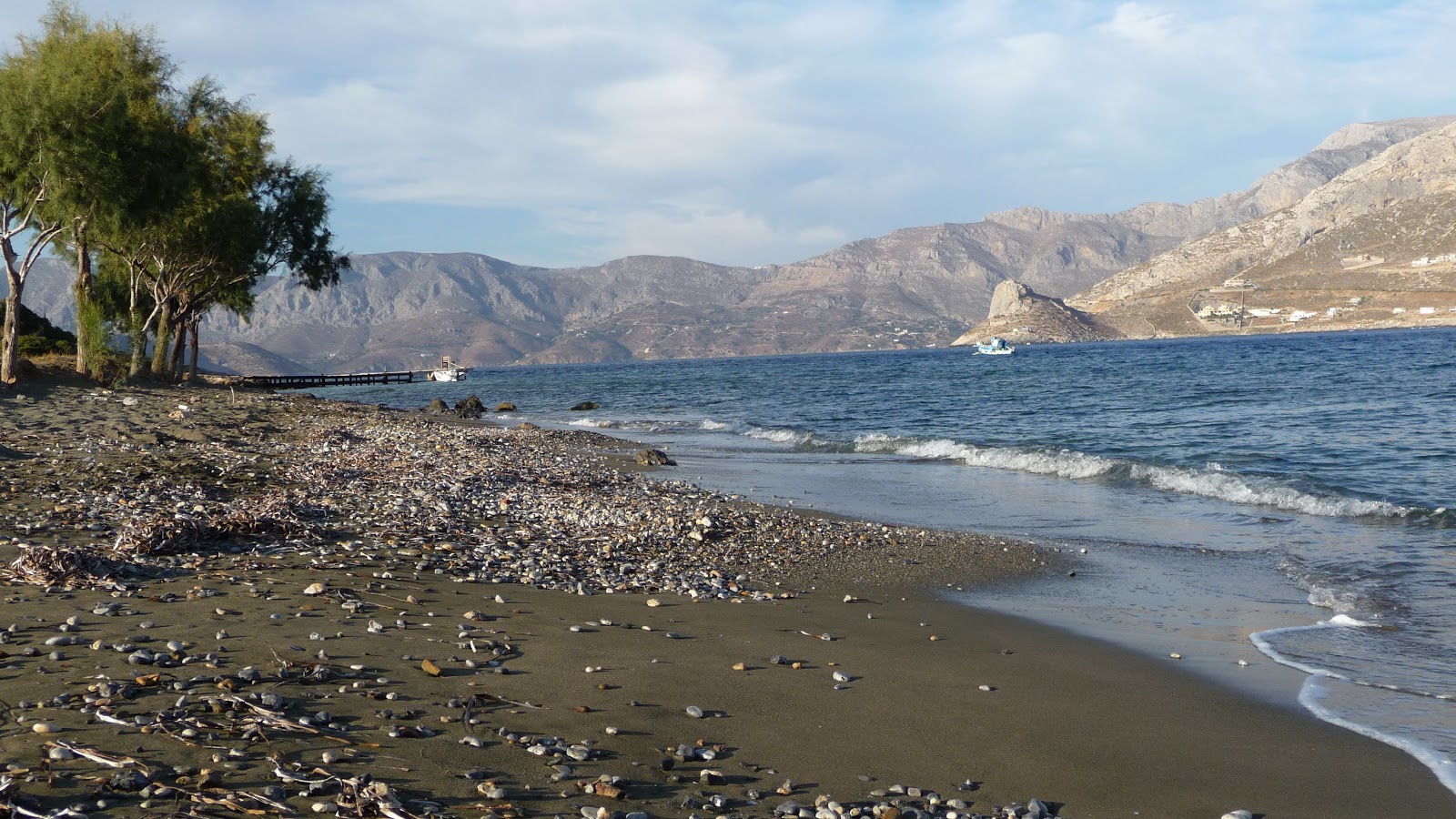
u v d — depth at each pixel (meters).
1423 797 5.96
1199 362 102.75
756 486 23.61
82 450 20.12
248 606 8.69
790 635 9.65
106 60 35.41
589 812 4.94
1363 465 24.53
